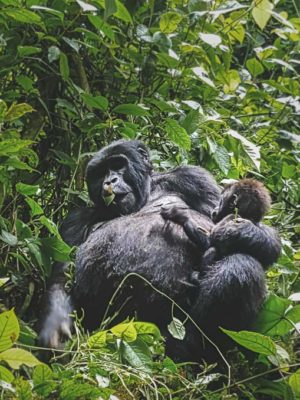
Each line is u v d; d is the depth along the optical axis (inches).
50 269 275.7
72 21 325.7
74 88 323.6
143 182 301.3
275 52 411.2
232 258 269.4
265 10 258.1
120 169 299.4
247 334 237.8
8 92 320.2
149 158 311.6
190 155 347.9
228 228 273.6
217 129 346.3
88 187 303.3
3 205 309.3
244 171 350.9
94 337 232.7
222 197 288.0
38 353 258.1
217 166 345.1
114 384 232.5
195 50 352.8
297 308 266.7
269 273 301.7
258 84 452.1
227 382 268.2
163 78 359.6
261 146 372.8
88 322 279.6
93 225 299.0
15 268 296.4
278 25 457.7
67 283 281.3
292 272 302.2
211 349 271.0
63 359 255.8
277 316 268.4
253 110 401.4
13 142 254.5
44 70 332.2
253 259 270.8
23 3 317.7
